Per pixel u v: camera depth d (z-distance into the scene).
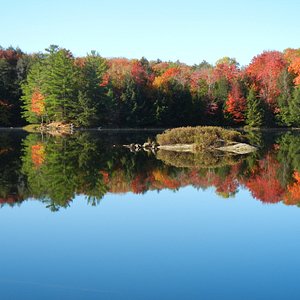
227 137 35.94
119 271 8.13
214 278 7.83
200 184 17.66
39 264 8.45
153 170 21.69
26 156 27.19
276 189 16.59
